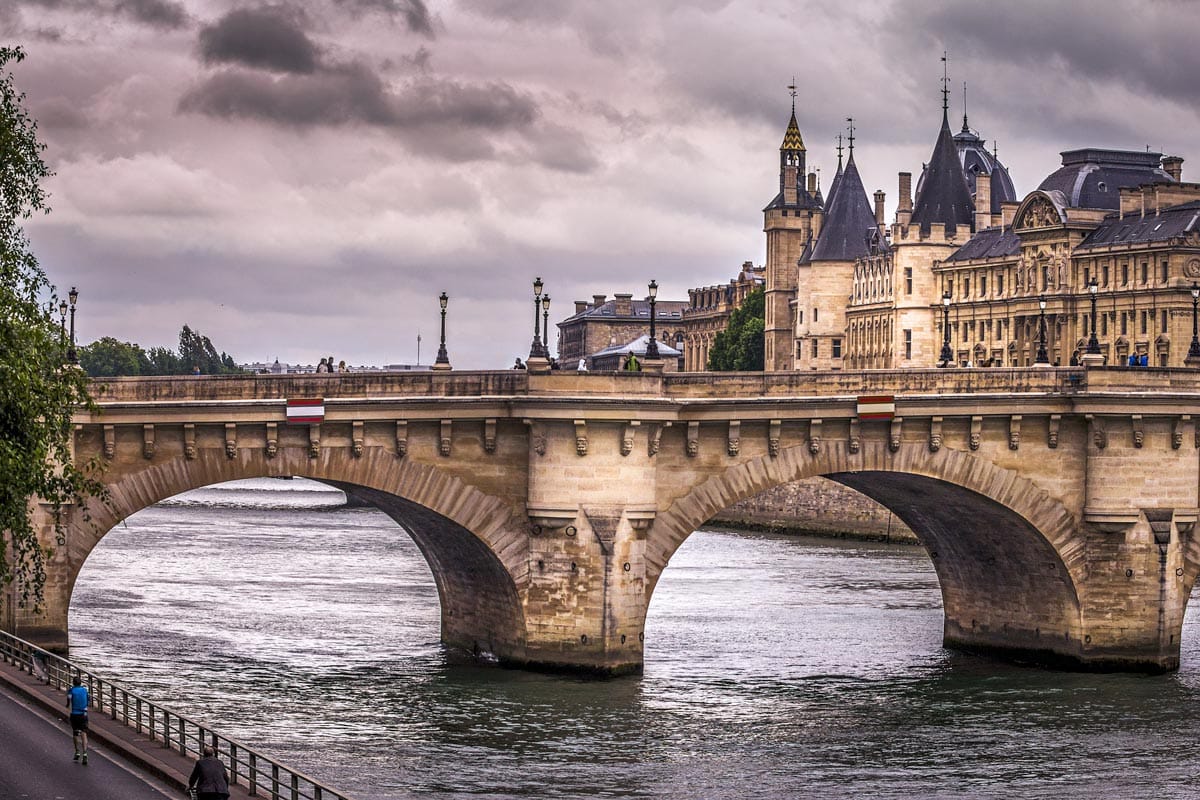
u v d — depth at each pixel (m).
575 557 100.25
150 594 138.12
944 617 122.19
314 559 169.00
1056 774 87.12
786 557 180.38
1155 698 103.00
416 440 99.00
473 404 99.19
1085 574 109.38
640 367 117.56
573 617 100.69
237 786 71.56
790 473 104.62
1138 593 109.38
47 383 74.25
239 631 118.88
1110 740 93.56
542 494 99.94
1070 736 94.25
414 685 100.44
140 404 93.38
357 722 92.19
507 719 93.44
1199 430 110.00
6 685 87.81
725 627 125.62
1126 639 109.50
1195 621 128.00
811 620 130.00
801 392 105.00
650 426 100.81
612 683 100.50
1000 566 114.25
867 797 82.38
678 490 102.94
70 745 76.69
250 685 100.31
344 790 79.62
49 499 75.31
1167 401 108.12
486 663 106.25
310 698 97.19
